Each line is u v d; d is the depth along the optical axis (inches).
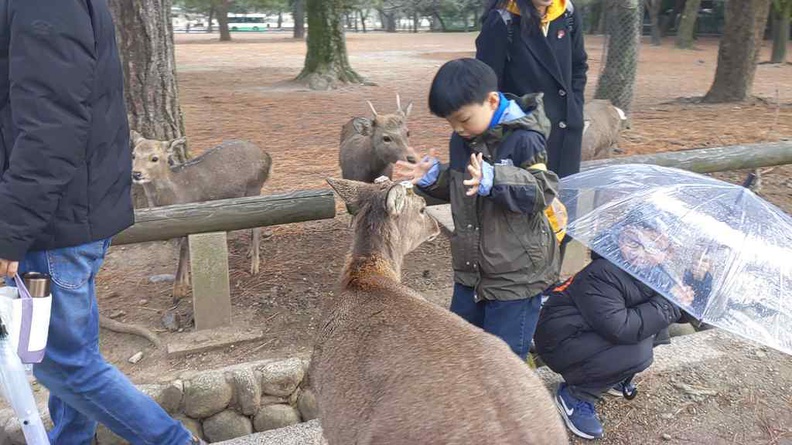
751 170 252.4
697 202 130.7
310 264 210.1
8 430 134.2
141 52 234.7
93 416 113.7
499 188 108.2
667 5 1635.1
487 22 149.0
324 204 169.5
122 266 212.7
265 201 166.9
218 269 166.1
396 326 89.5
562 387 139.7
